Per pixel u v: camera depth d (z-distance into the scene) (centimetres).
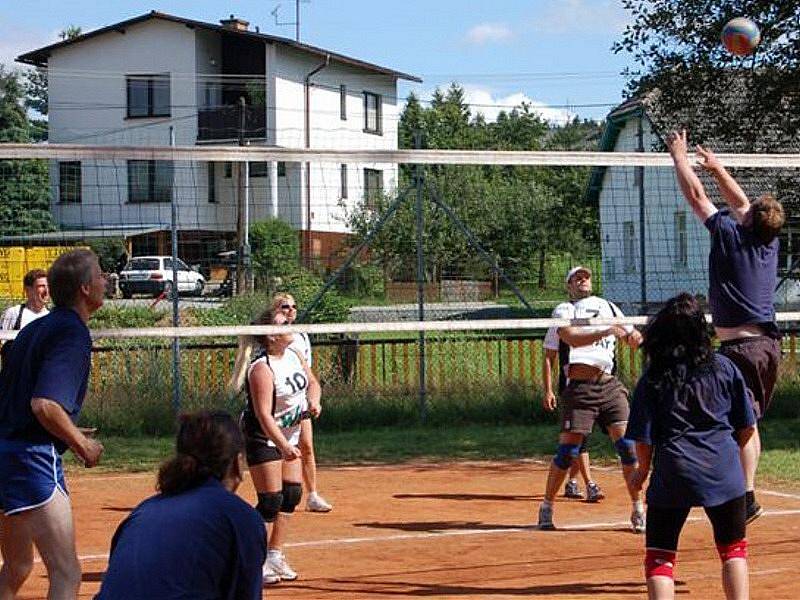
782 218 794
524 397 1889
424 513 1175
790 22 2106
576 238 3462
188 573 440
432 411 1866
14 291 2288
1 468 616
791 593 799
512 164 955
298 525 1110
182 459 461
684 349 670
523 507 1205
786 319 1106
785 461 1477
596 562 921
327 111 4994
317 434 1795
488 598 799
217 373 1838
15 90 5616
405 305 2220
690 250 2655
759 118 2173
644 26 2194
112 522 1144
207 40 4981
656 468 666
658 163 977
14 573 639
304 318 1800
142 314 2212
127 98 5025
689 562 914
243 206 2491
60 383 598
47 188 3588
